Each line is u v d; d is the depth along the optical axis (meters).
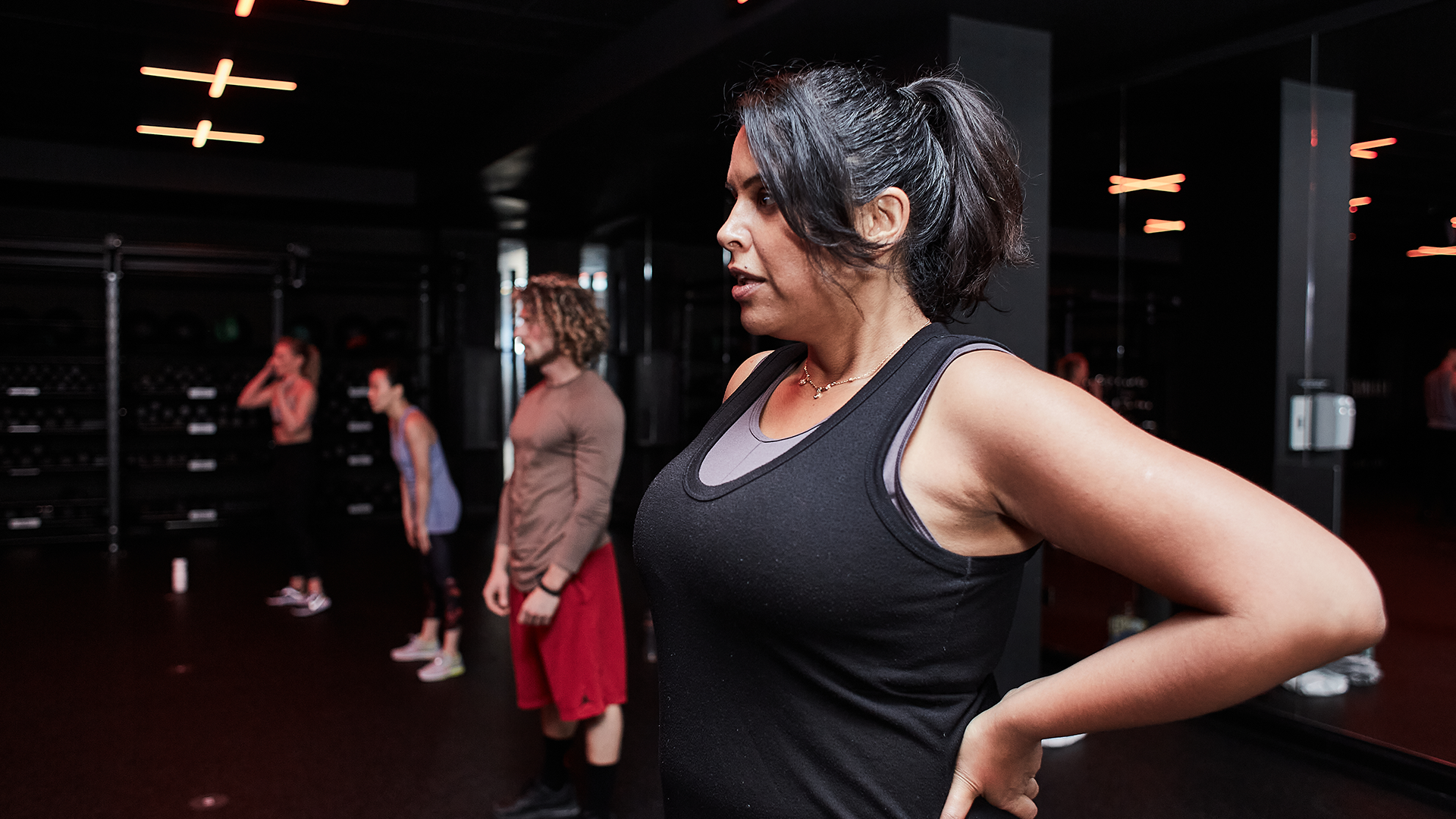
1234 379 3.80
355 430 8.30
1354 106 3.36
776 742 0.67
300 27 4.29
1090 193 4.42
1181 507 0.55
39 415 7.32
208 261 7.87
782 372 0.84
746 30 3.51
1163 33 3.50
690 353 7.54
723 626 0.68
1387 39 3.21
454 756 3.14
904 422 0.66
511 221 8.32
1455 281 3.04
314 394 5.32
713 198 7.14
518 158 5.85
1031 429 0.59
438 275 8.38
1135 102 4.15
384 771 3.01
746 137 0.71
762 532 0.65
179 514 7.67
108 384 7.41
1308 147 3.55
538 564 2.38
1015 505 0.62
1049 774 3.01
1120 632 3.96
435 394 8.80
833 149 0.66
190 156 6.88
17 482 7.66
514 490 2.49
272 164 7.12
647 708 3.63
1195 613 0.57
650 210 7.67
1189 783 2.93
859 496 0.64
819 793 0.66
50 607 5.29
